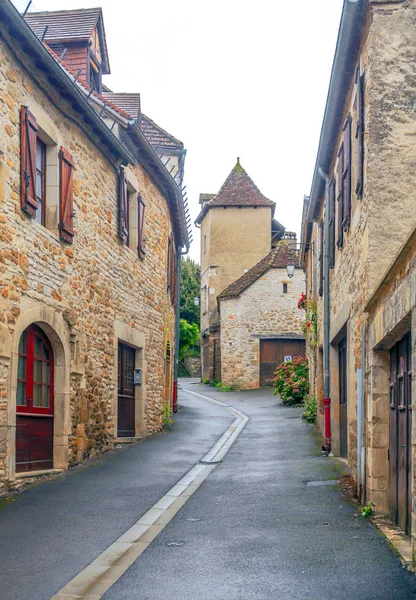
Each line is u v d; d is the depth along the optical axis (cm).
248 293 3503
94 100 1346
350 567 552
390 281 636
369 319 775
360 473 816
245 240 4106
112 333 1284
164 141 2119
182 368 4966
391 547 608
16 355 867
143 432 1509
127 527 709
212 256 4112
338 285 1118
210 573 548
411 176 781
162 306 1702
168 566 569
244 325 3484
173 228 1920
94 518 745
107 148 1232
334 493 869
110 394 1272
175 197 1738
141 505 820
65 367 1037
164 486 948
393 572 537
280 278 3494
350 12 777
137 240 1451
